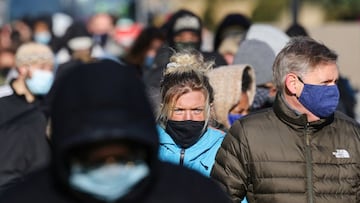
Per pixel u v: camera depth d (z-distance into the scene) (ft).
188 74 36.06
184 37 59.41
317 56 33.01
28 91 52.08
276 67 33.88
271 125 33.45
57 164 20.25
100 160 20.57
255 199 33.45
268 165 32.99
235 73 43.19
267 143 33.14
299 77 33.14
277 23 164.04
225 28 63.31
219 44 63.87
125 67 20.97
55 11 130.93
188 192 21.77
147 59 64.75
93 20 120.26
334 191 32.89
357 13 175.52
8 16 132.57
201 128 36.24
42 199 21.04
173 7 209.97
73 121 20.06
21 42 84.84
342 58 131.44
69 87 20.52
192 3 214.48
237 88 42.91
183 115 36.01
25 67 51.85
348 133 33.63
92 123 19.93
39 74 51.60
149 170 20.75
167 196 21.53
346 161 33.17
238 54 49.16
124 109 20.18
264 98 47.37
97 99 20.18
